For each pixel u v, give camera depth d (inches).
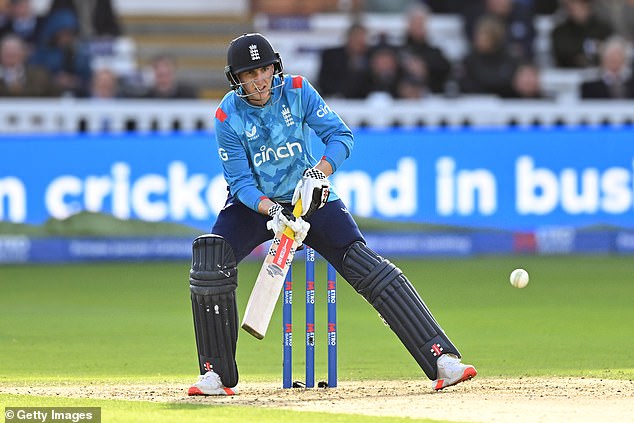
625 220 2123.5
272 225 839.7
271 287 835.4
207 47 2800.2
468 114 2219.5
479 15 2549.2
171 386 924.0
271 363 1082.7
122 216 2065.7
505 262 2032.5
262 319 832.3
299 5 2856.8
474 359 1090.7
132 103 2183.8
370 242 2068.2
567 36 2516.0
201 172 2060.8
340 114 2198.6
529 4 2459.4
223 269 855.7
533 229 2107.5
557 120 2242.9
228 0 2847.0
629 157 2114.9
